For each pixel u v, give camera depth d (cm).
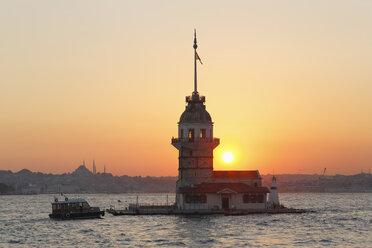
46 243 14025
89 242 14025
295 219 18550
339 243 13662
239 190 19975
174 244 13488
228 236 14600
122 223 17788
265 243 13588
